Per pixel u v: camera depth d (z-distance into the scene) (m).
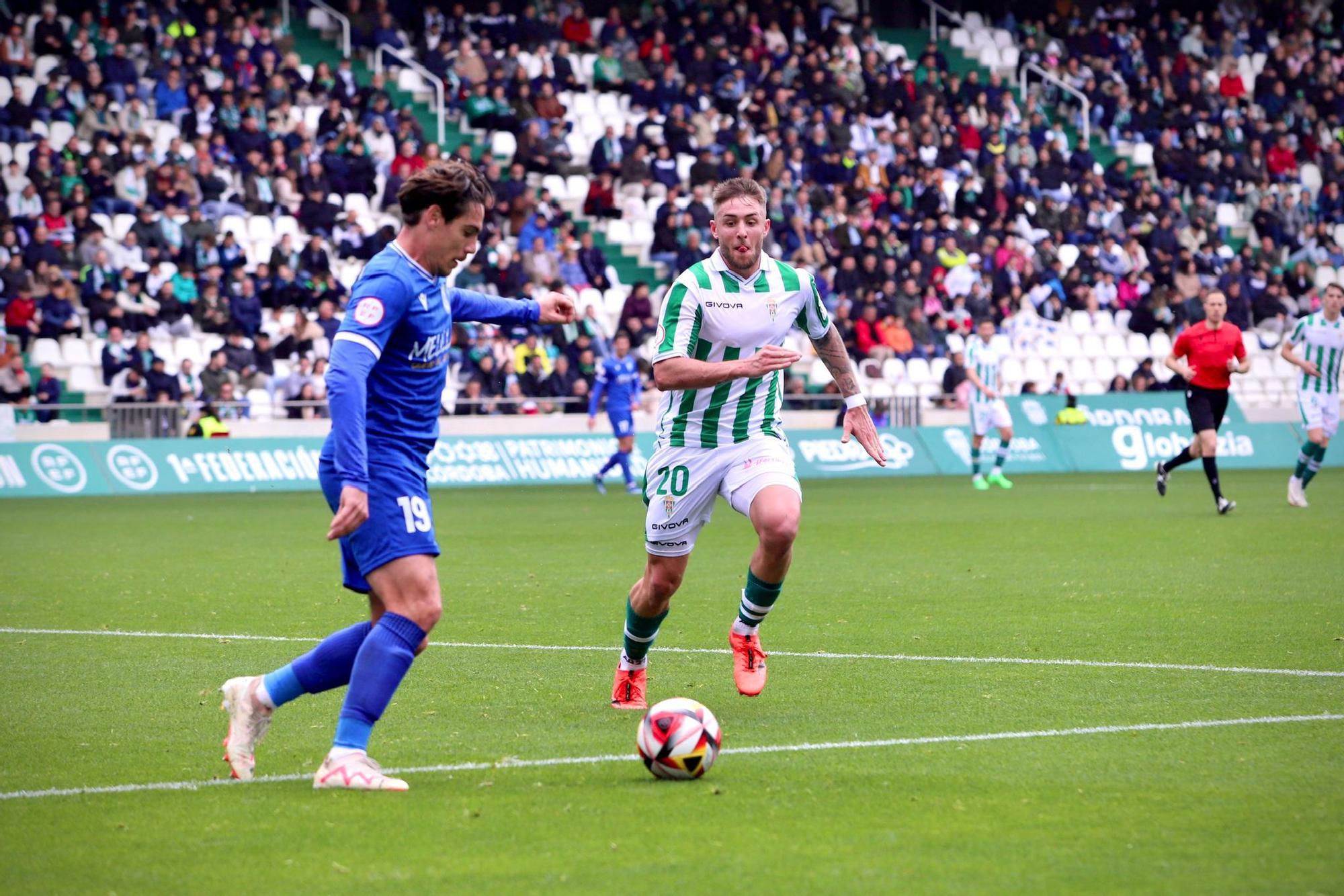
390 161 78.38
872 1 101.62
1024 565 33.59
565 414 72.50
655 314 76.56
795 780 14.19
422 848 11.97
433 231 14.34
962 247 85.19
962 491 61.28
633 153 82.75
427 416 14.70
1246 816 12.73
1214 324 47.06
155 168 71.88
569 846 11.99
